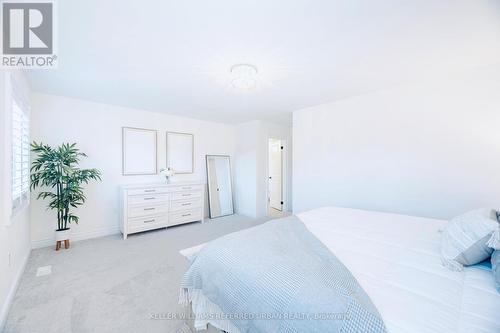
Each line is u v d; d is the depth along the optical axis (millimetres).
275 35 1702
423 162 2646
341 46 1865
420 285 985
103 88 2885
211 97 3270
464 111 2375
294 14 1462
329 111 3549
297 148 4016
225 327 1252
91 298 1856
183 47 1874
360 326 754
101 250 2934
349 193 3324
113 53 1971
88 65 2205
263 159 5094
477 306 827
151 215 3732
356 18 1505
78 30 1630
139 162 4035
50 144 3160
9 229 1838
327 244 1500
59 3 1346
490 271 1098
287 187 5594
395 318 772
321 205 3674
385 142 2947
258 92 3035
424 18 1507
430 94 2588
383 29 1630
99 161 3607
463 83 2379
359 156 3207
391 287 973
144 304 1782
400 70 2336
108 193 3695
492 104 2219
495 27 1602
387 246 1457
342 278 1017
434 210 2572
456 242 1204
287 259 1193
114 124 3756
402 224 1985
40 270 2348
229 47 1875
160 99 3387
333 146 3508
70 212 3342
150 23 1553
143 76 2488
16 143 2145
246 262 1171
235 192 5473
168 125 4434
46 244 3105
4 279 1658
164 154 4383
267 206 5168
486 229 1103
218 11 1432
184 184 4184
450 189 2469
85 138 3469
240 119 4887
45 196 2902
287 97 3260
